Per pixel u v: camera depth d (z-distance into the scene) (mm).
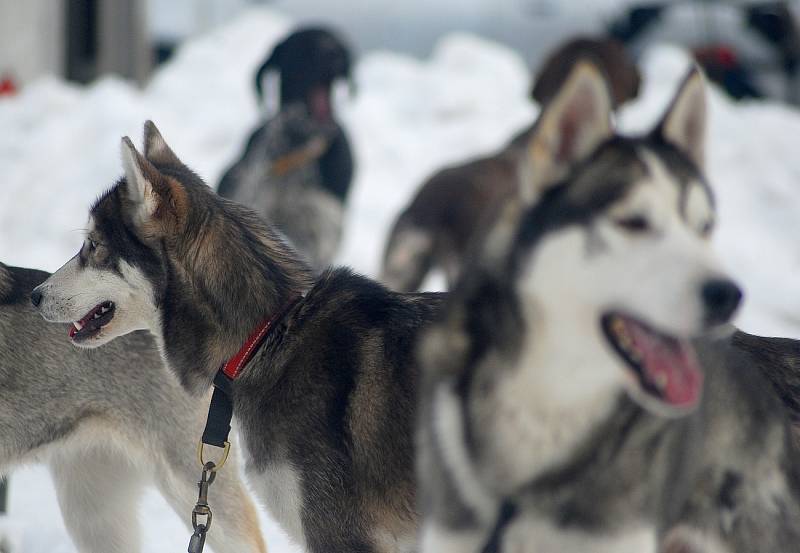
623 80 12898
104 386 7777
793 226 20297
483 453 5039
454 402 5113
